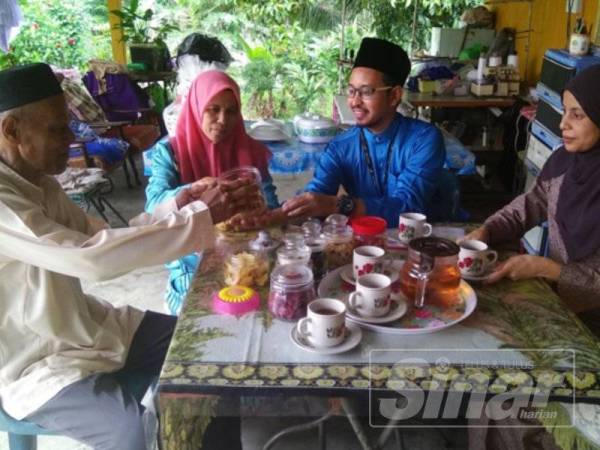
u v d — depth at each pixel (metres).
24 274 1.27
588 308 1.42
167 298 1.88
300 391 0.97
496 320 1.19
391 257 1.49
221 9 7.59
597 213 1.52
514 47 4.32
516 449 1.25
